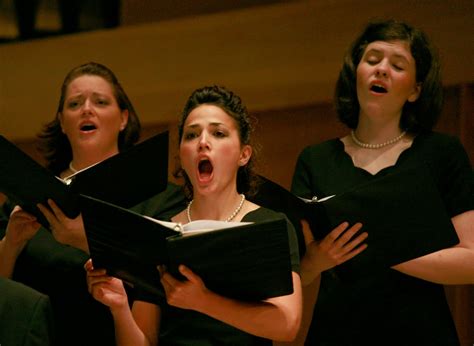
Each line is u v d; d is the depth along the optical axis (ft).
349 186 21.61
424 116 22.34
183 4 34.81
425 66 22.34
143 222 17.12
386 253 19.40
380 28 22.72
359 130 22.48
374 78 21.93
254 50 32.01
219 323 19.10
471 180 21.47
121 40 34.37
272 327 18.11
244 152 20.71
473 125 28.02
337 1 30.71
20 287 18.38
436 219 19.12
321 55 30.78
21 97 35.91
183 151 20.22
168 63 33.53
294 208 19.80
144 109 33.73
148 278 18.03
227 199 20.15
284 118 31.07
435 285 21.16
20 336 17.74
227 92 20.99
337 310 21.02
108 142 23.65
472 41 28.27
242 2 33.81
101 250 18.26
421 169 19.20
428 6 28.96
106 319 21.42
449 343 20.59
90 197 17.67
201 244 16.83
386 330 20.70
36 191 19.47
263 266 17.15
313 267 19.85
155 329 19.84
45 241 22.07
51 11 36.32
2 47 36.35
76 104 23.61
